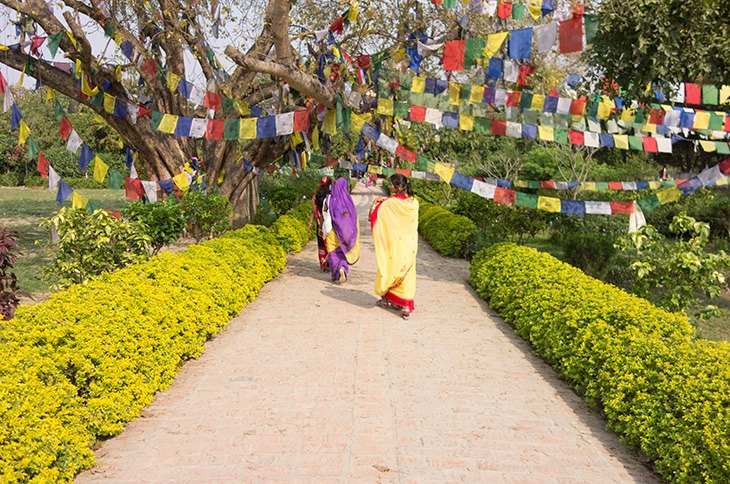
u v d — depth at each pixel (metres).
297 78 7.12
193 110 13.48
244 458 3.92
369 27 9.38
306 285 9.35
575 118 8.76
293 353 6.06
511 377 5.59
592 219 12.88
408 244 7.43
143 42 11.22
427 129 16.05
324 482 3.65
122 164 35.66
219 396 4.95
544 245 14.72
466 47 7.02
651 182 11.10
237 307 7.36
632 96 7.61
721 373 3.96
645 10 6.93
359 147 12.71
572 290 6.35
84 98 10.08
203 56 9.58
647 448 3.99
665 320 5.12
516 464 3.96
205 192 11.23
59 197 8.03
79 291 5.21
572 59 10.33
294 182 21.88
